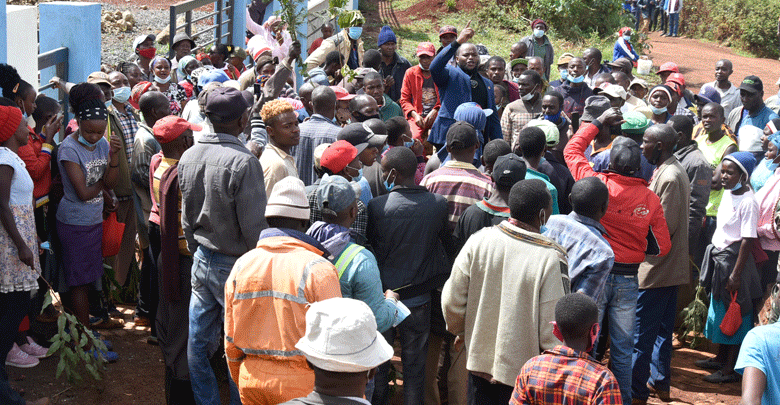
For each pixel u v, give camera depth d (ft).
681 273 18.49
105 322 20.24
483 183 16.75
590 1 71.41
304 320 11.69
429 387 17.79
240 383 12.28
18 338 18.02
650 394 19.72
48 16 25.32
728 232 19.98
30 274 15.55
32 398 16.55
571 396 11.37
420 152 23.65
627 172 16.75
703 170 21.34
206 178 14.20
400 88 33.37
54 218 17.63
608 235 16.79
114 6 51.19
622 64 34.22
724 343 20.38
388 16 71.67
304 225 12.73
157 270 18.17
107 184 18.20
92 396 16.92
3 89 17.07
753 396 10.75
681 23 86.12
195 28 46.57
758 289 20.42
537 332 13.50
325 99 19.44
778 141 22.02
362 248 13.55
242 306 12.03
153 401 16.90
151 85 24.00
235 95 14.56
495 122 26.71
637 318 18.65
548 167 18.88
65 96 25.20
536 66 34.06
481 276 14.02
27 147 16.76
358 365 8.80
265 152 16.78
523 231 13.74
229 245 14.28
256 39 26.30
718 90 35.73
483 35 67.41
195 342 14.90
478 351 14.10
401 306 14.10
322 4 48.85
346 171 15.56
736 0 81.97
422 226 15.55
